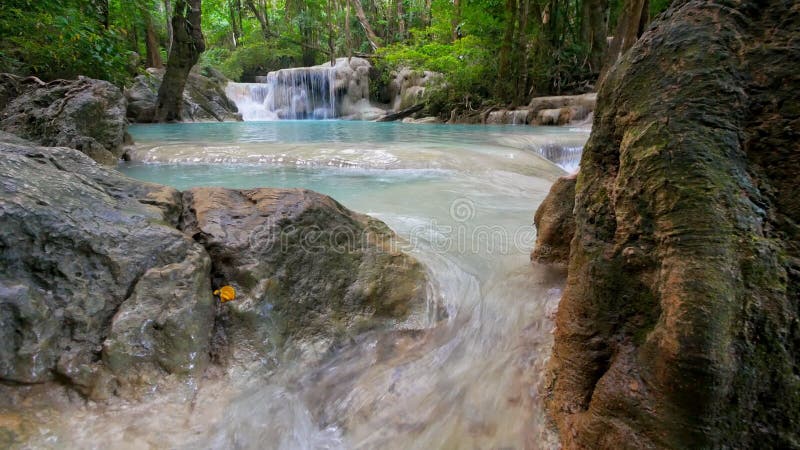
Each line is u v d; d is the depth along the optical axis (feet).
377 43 82.07
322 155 20.88
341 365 6.23
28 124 20.48
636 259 3.86
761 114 3.55
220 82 64.95
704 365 3.04
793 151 3.43
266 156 20.90
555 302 7.11
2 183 5.29
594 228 4.49
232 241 6.57
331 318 6.79
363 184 16.25
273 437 4.95
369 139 29.58
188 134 33.19
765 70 3.56
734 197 3.33
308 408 5.43
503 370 5.86
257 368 5.75
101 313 5.21
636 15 40.04
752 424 3.24
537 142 27.43
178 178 17.13
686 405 3.16
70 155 7.13
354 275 7.30
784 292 3.22
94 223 5.69
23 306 4.66
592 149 4.66
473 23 56.18
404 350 6.62
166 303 5.49
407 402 5.52
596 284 4.27
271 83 67.72
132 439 4.49
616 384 3.74
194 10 43.57
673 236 3.42
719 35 3.67
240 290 6.27
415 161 19.62
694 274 3.19
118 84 35.78
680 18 3.92
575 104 43.73
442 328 7.10
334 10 90.68
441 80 56.54
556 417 4.64
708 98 3.56
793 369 3.21
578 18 60.03
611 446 3.67
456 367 6.13
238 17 91.66
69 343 4.93
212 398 5.23
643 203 3.77
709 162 3.39
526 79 50.70
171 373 5.26
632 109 4.01
